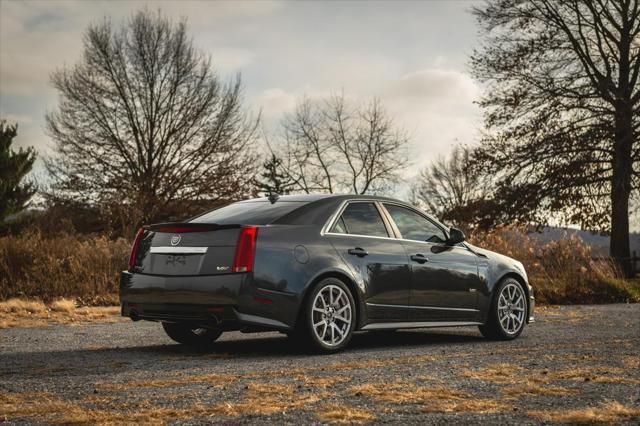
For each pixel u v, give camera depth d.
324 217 6.56
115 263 13.46
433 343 7.38
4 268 12.68
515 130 26.41
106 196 29.52
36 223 27.48
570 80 26.27
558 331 8.52
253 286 5.92
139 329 8.65
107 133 32.03
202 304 5.99
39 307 10.71
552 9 26.53
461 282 7.40
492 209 25.16
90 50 32.84
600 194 25.00
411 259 7.02
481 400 4.12
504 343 7.34
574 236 15.75
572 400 4.15
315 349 6.26
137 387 4.60
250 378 4.93
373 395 4.28
